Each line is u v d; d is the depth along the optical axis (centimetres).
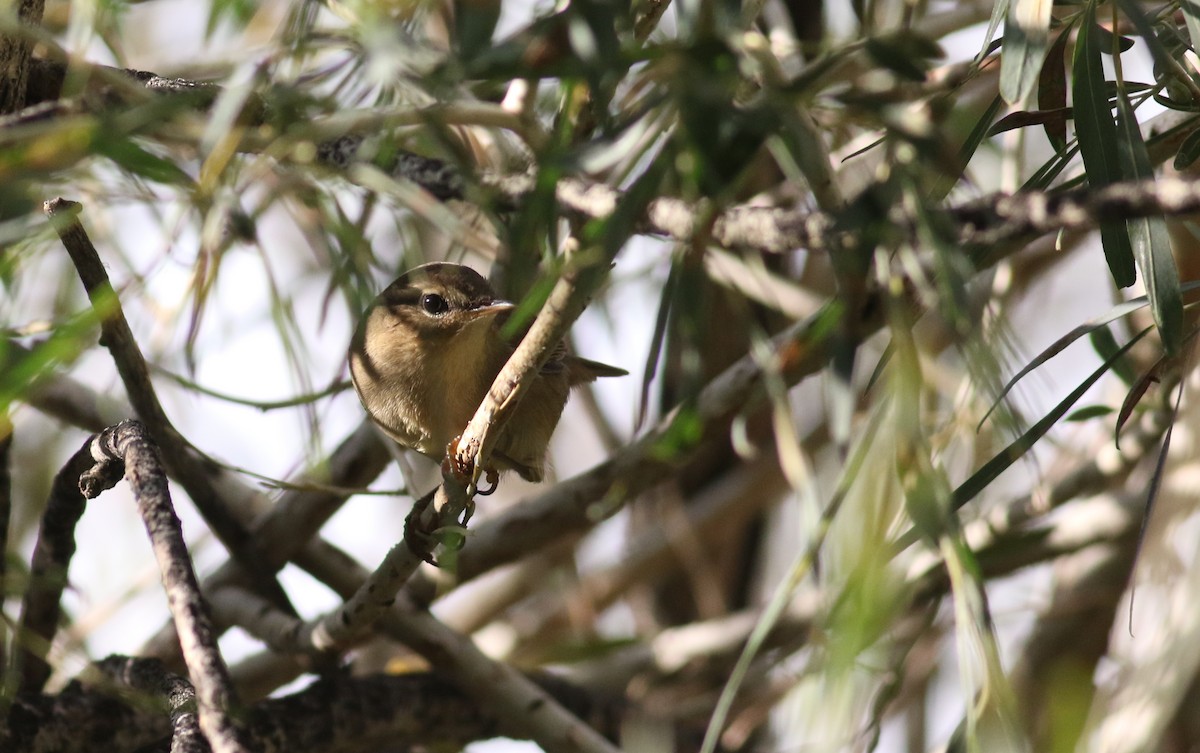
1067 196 433
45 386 891
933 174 622
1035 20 546
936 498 546
